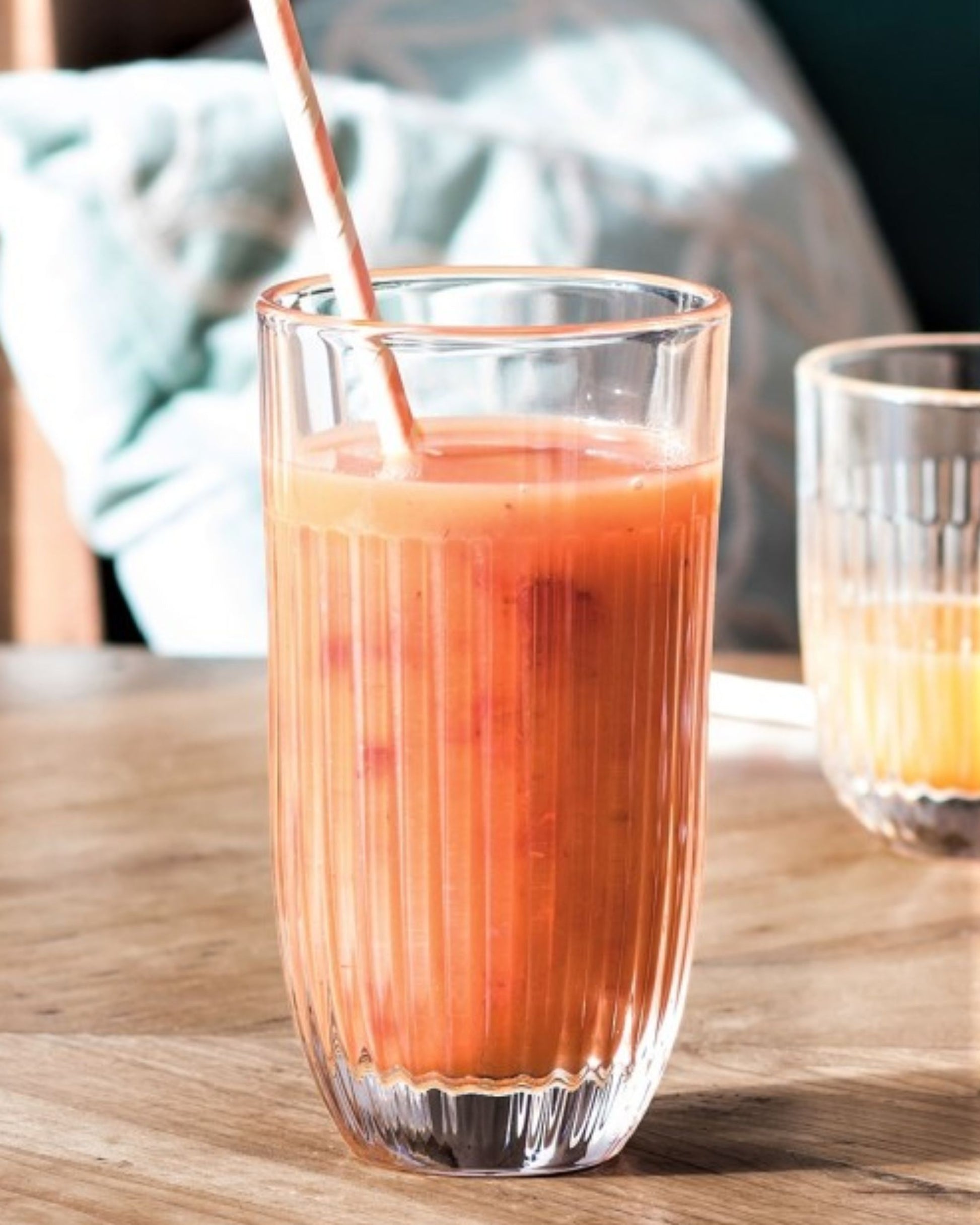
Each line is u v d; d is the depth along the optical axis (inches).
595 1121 38.6
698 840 39.2
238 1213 37.8
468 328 35.5
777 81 132.6
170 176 97.6
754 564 108.5
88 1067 43.4
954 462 51.9
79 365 96.6
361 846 36.8
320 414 36.4
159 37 118.5
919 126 146.2
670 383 36.8
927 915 50.9
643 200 108.7
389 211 101.8
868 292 127.3
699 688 38.5
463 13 118.4
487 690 35.7
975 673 51.9
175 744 61.5
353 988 37.6
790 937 49.7
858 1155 40.0
